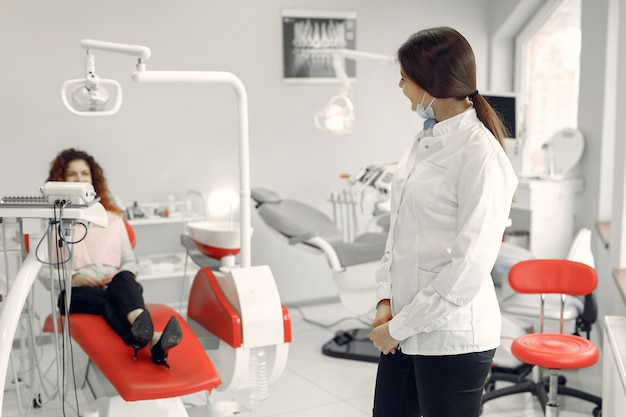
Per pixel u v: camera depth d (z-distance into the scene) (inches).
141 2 168.1
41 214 82.7
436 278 64.0
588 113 188.2
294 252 190.5
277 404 127.3
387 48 197.8
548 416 114.3
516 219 210.8
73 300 109.5
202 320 114.0
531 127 216.5
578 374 140.9
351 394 131.7
